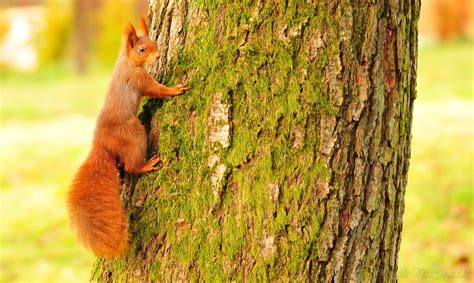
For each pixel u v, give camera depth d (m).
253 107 5.55
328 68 5.44
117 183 6.09
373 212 5.73
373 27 5.49
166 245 5.84
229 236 5.62
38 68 42.84
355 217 5.62
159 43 6.25
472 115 21.50
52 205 16.34
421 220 14.17
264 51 5.51
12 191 17.58
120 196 6.23
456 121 20.67
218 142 5.66
